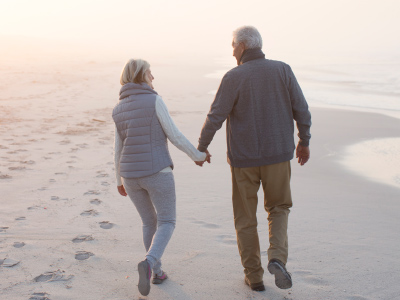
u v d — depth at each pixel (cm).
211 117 253
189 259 310
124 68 257
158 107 247
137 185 257
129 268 292
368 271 289
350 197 489
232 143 256
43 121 944
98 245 330
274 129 250
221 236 356
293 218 407
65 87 1669
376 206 454
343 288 265
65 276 278
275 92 248
